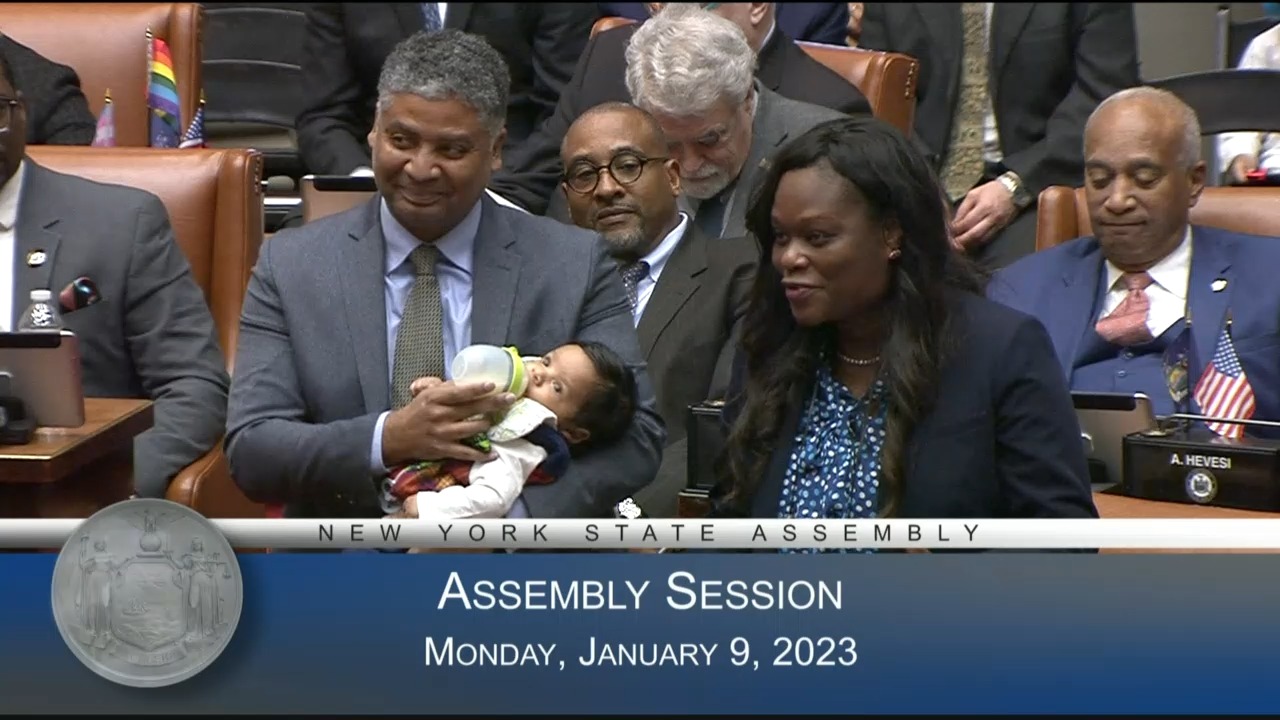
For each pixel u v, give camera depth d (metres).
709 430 9.66
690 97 12.08
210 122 17.56
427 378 8.92
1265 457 9.75
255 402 9.29
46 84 13.70
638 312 11.54
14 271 11.33
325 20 16.84
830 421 8.52
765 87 13.21
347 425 8.92
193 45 14.41
